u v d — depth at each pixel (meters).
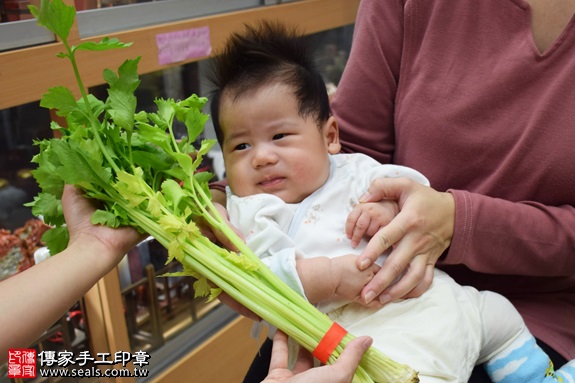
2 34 1.10
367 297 0.78
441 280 0.88
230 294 0.73
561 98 0.85
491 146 0.92
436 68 0.97
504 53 0.91
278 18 1.67
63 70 1.18
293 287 0.78
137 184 0.71
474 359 0.83
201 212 0.80
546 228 0.86
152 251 1.63
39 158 0.78
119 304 1.43
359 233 0.85
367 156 1.03
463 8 0.95
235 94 0.94
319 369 0.64
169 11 1.45
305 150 0.92
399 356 0.79
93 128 0.75
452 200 0.86
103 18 1.30
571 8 0.86
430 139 0.98
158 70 1.47
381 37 1.06
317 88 0.97
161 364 1.61
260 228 0.88
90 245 0.72
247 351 1.82
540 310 0.95
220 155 1.75
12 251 1.33
